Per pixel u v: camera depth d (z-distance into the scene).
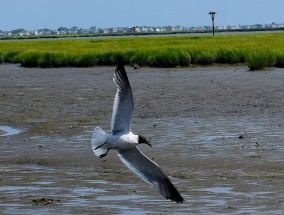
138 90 33.62
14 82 41.03
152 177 8.85
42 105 28.86
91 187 14.47
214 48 59.66
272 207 12.50
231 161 16.77
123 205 12.89
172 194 8.80
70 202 13.20
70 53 58.94
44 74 47.78
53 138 20.95
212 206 12.68
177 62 53.34
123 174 15.77
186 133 21.00
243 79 37.69
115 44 89.69
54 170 16.42
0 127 23.56
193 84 35.81
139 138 8.91
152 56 54.53
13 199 13.53
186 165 16.52
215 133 20.84
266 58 46.62
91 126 23.22
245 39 90.56
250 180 14.70
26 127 23.39
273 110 25.11
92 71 49.81
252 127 21.67
